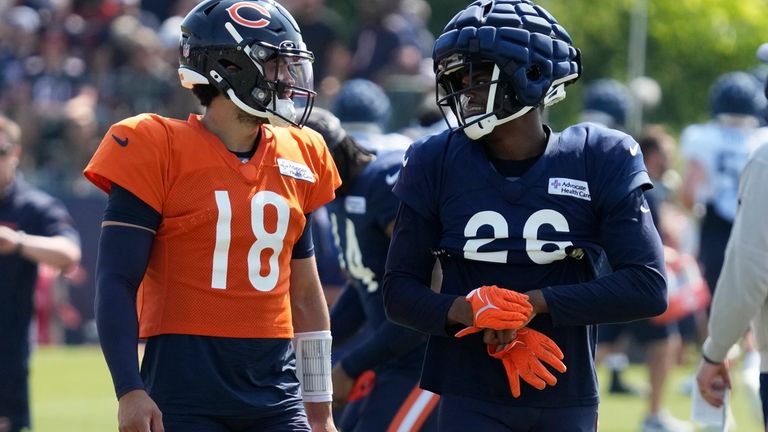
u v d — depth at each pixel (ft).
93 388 138.51
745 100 129.18
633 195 52.85
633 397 142.41
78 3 192.44
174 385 52.47
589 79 252.01
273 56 53.36
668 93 249.34
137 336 51.60
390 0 196.75
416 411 69.82
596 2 251.60
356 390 69.82
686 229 163.32
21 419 89.76
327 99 191.01
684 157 130.93
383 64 194.39
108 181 52.42
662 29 243.40
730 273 61.41
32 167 181.68
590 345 54.24
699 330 147.95
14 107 184.55
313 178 55.47
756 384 91.15
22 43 190.70
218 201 52.75
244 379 53.01
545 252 52.70
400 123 183.52
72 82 187.83
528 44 52.13
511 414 53.21
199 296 52.70
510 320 51.01
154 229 52.54
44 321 168.96
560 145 53.57
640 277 52.24
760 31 244.63
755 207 60.44
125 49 187.42
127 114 185.47
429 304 53.16
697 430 119.44
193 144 53.11
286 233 54.19
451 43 52.39
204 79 53.72
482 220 52.95
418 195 54.19
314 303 57.31
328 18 204.44
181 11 209.36
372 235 69.41
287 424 53.62
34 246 89.71
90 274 173.37
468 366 53.62
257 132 54.90
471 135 52.85
